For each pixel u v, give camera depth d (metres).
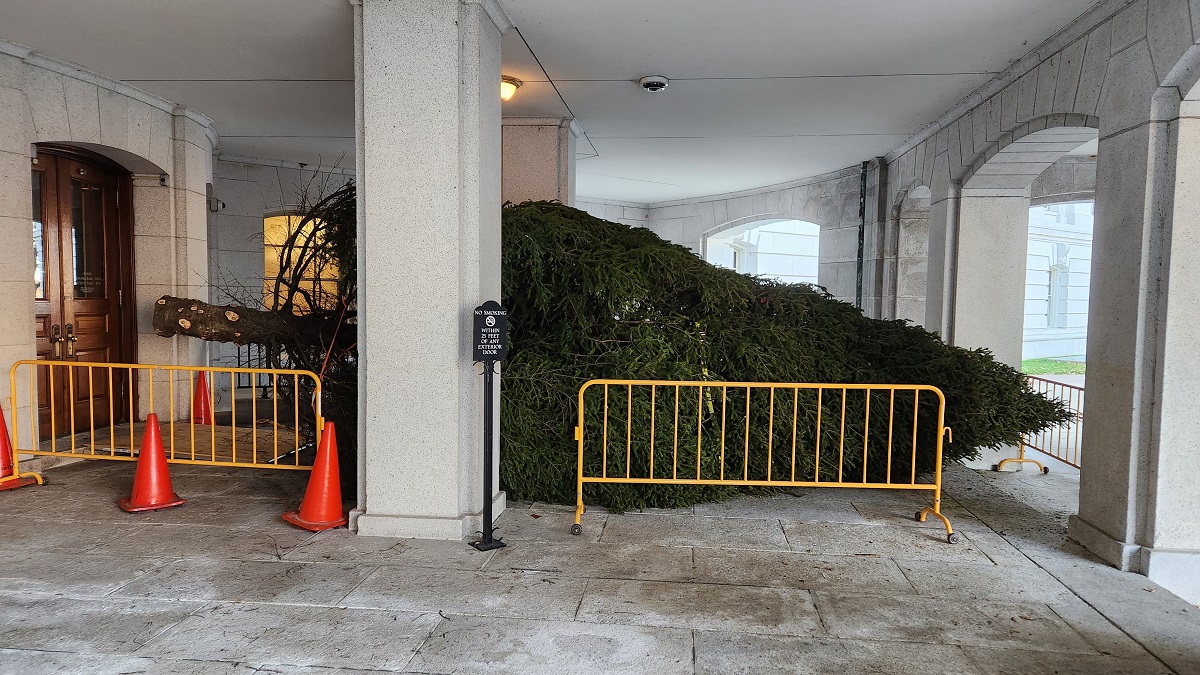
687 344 4.93
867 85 5.89
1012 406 5.54
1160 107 3.61
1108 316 3.95
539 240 4.95
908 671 2.77
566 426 4.77
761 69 5.52
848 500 5.02
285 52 5.21
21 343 5.25
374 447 4.13
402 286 4.04
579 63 5.45
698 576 3.64
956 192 6.58
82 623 3.05
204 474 5.39
